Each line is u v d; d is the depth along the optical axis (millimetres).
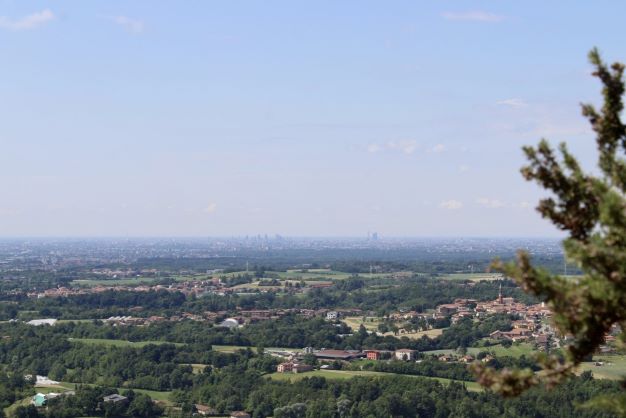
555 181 25734
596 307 23562
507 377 25188
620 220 23719
